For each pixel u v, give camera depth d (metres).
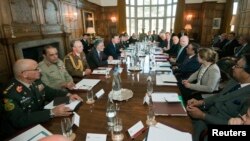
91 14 8.67
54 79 2.21
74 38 7.00
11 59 3.77
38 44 4.72
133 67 2.69
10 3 3.76
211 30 9.34
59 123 1.17
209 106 1.71
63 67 2.39
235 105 1.40
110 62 3.29
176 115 1.23
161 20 10.67
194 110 1.44
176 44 4.61
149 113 1.19
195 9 9.36
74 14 6.94
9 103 1.24
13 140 1.00
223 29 9.10
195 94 2.09
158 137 0.98
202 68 2.16
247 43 4.92
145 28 11.04
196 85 2.04
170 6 10.16
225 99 1.49
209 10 9.04
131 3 10.62
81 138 1.01
